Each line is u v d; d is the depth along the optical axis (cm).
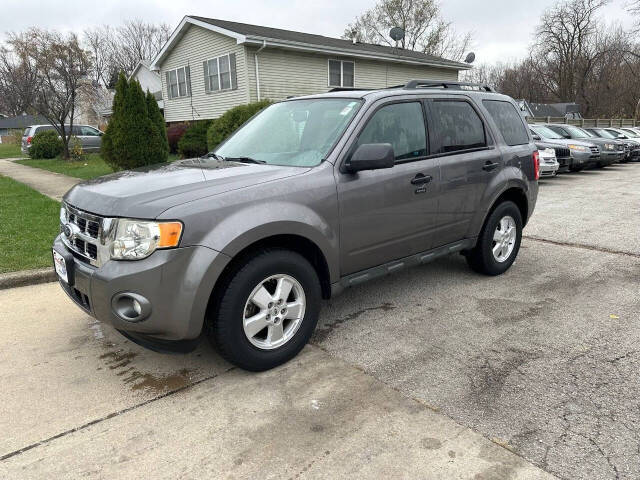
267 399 276
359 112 347
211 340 290
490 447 231
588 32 4316
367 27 4128
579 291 441
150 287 255
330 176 319
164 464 225
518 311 397
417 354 326
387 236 359
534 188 501
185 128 1988
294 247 324
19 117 5125
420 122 385
